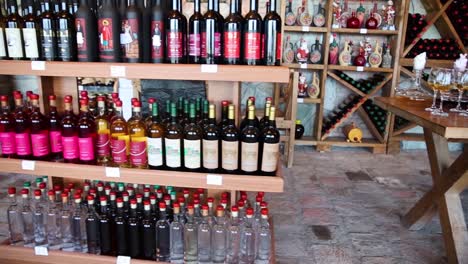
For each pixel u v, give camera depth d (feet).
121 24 4.86
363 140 14.08
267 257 5.69
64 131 5.32
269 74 4.63
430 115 5.96
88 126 5.32
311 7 13.75
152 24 4.79
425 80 13.39
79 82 6.41
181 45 4.89
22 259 5.76
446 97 7.25
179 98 5.85
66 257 5.64
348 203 9.29
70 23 5.00
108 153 5.56
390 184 10.60
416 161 12.84
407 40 13.19
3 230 7.46
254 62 4.78
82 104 5.32
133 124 5.33
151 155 5.22
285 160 12.40
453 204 6.82
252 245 5.57
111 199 5.65
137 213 5.59
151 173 5.13
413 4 13.78
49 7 5.09
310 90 13.52
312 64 13.34
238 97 5.83
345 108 13.78
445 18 13.00
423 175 11.39
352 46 14.03
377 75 13.99
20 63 4.98
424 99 7.88
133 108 5.32
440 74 6.26
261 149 5.14
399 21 12.81
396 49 13.06
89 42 4.95
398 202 9.39
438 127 5.29
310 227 8.02
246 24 4.72
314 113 14.58
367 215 8.66
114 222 5.64
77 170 5.25
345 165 12.25
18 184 9.93
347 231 7.89
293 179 10.85
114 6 4.88
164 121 5.41
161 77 4.76
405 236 7.74
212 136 5.07
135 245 5.57
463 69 6.56
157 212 5.66
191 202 5.65
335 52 13.34
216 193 6.16
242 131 5.13
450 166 6.88
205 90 6.02
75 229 5.80
